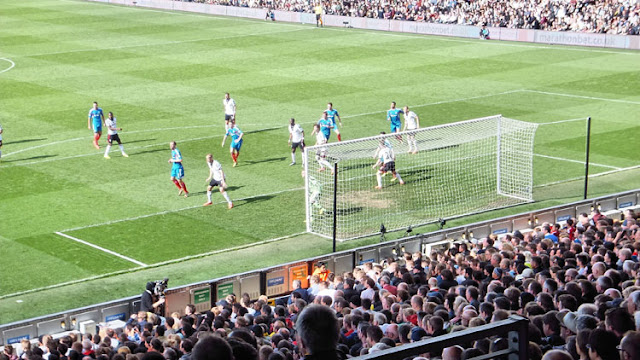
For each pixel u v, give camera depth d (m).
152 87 50.41
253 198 30.12
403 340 11.26
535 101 46.00
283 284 21.31
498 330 5.29
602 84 50.31
